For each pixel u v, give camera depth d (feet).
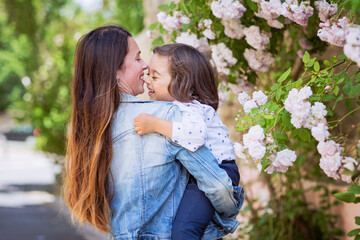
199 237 6.87
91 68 7.08
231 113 16.90
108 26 7.41
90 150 6.96
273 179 15.87
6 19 46.73
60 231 26.00
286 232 15.17
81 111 7.14
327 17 8.71
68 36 42.60
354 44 6.37
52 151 37.86
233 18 10.91
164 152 6.81
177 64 7.48
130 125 6.91
